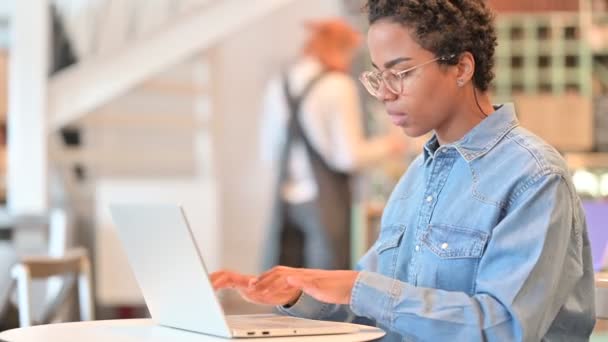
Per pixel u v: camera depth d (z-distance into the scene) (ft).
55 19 21.02
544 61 25.13
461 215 6.75
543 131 24.88
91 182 23.91
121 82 21.27
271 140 20.61
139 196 23.16
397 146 20.27
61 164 22.57
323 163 20.03
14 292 14.52
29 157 20.31
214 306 6.18
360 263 7.75
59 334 6.50
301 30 28.76
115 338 6.28
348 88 19.93
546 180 6.46
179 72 24.31
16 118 20.27
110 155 22.89
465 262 6.64
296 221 20.38
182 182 23.52
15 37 20.25
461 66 6.82
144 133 25.41
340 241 20.11
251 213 28.78
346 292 6.40
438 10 6.65
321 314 7.40
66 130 23.73
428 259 6.84
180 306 6.57
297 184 20.24
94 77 21.12
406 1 6.63
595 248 10.53
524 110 24.84
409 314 6.28
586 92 24.94
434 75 6.70
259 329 6.24
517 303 6.18
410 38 6.65
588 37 24.89
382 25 6.74
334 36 19.83
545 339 6.72
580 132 24.81
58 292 14.07
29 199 20.27
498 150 6.82
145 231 6.61
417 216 7.18
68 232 17.65
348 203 20.20
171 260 6.43
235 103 28.71
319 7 28.68
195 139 25.41
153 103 25.75
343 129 19.75
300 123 19.95
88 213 23.38
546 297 6.25
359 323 7.54
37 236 17.79
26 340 6.20
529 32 24.98
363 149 19.89
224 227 28.58
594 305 6.90
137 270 6.98
